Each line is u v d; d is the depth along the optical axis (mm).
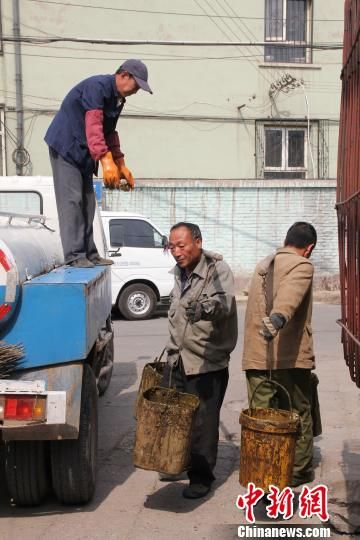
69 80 16875
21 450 3789
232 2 17484
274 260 4043
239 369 8016
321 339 9953
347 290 3727
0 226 4148
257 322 4055
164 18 17203
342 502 4117
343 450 5137
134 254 12266
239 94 17688
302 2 17984
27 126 16672
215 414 4164
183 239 4051
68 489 3912
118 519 3885
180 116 17484
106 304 5188
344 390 6938
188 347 4105
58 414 3340
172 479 4539
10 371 3467
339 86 18141
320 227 15711
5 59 16406
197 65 17484
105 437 5539
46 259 4426
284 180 15445
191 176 17656
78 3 16766
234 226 15422
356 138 3314
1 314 3412
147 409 3740
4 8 16266
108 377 7059
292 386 4113
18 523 3826
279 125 18031
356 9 3361
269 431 3527
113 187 4578
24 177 6328
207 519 3893
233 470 4746
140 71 4598
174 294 4246
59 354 3492
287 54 18016
